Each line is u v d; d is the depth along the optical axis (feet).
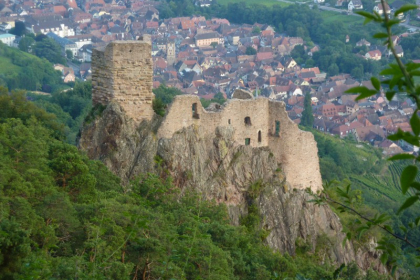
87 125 442.91
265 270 384.68
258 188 465.06
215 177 453.58
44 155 425.69
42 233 314.96
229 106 459.32
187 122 447.83
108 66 433.89
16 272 262.47
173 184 440.45
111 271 282.97
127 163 435.94
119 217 346.54
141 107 441.68
